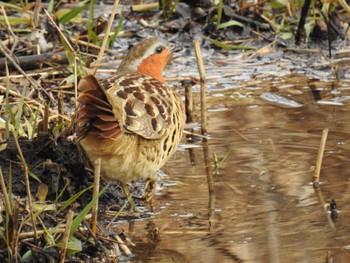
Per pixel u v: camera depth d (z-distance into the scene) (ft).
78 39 44.88
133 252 27.43
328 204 30.66
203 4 51.75
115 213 30.58
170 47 35.24
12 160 31.60
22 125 34.73
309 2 48.16
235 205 30.89
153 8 52.54
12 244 25.93
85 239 27.37
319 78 44.75
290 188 32.14
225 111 40.57
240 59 47.83
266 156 35.22
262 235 28.40
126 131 28.02
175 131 30.73
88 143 27.99
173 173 33.99
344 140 36.37
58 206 29.60
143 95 29.25
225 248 27.50
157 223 29.66
